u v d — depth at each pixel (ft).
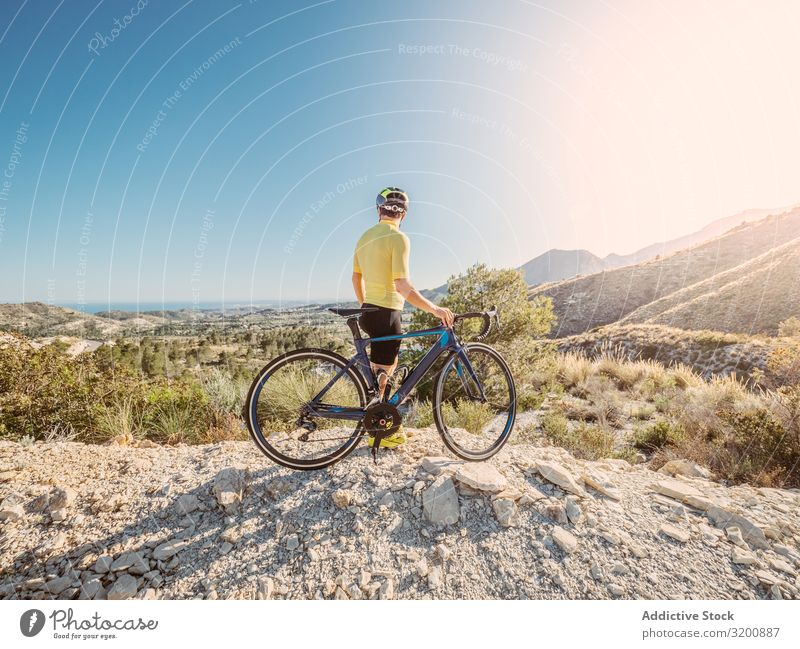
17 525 7.00
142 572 6.26
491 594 6.09
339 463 8.79
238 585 6.14
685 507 7.98
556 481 8.30
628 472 9.75
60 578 6.09
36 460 9.12
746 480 11.20
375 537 6.94
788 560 6.68
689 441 14.66
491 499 7.69
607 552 6.77
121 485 8.10
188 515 7.29
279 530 7.04
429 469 8.45
